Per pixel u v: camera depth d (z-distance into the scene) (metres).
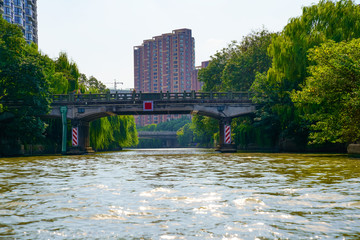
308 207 6.09
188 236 4.41
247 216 5.44
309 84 25.55
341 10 31.05
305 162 18.36
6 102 39.75
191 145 148.12
